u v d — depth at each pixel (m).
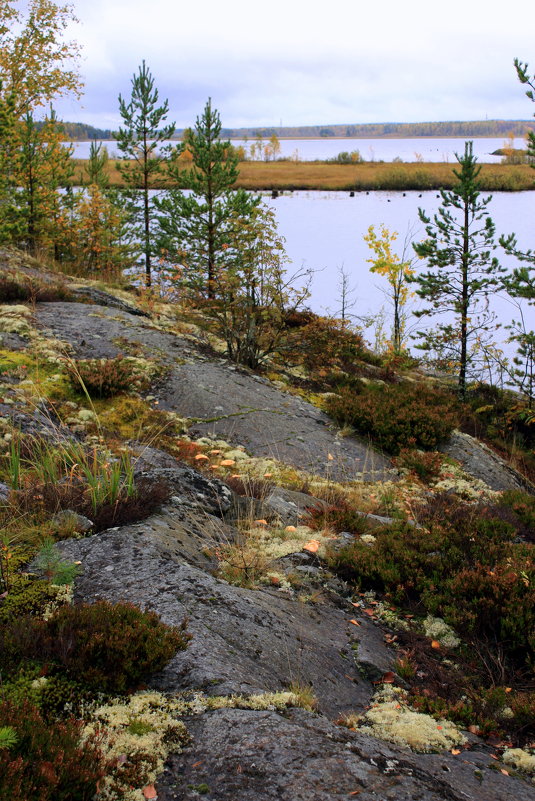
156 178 21.72
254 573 4.88
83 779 2.27
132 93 20.31
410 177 79.38
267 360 13.59
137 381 10.05
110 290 15.64
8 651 3.13
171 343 12.12
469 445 11.60
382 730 3.27
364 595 5.26
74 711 2.81
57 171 20.12
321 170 95.19
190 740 2.67
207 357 12.08
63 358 9.83
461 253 15.92
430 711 3.70
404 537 6.18
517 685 4.29
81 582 4.05
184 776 2.46
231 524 5.88
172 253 18.83
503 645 4.66
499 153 158.38
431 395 14.27
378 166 102.50
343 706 3.54
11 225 16.53
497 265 15.83
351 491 8.42
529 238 36.94
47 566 4.08
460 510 7.57
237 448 9.09
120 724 2.73
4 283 12.57
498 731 3.61
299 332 13.99
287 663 3.63
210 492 6.16
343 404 11.52
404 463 10.27
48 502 5.07
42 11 26.45
